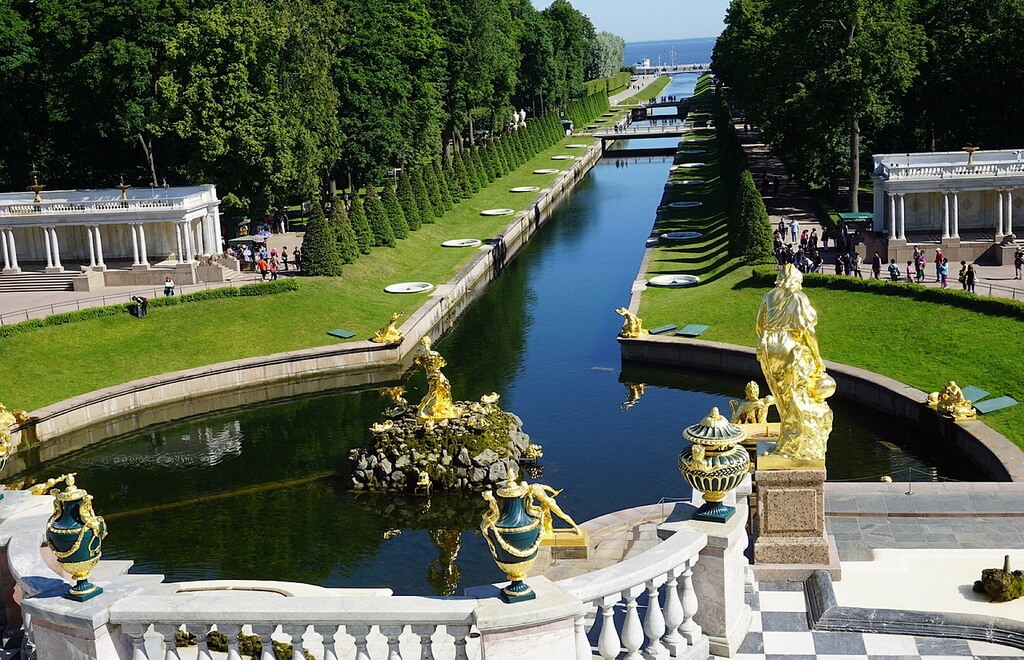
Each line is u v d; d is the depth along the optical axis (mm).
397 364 92250
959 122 129500
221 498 65562
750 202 101875
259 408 84938
